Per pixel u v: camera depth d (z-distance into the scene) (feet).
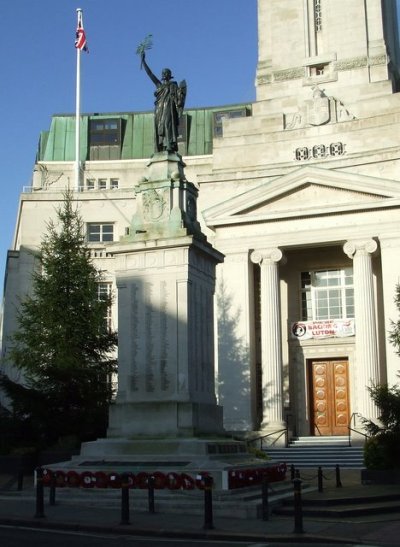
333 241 141.79
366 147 155.33
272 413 138.31
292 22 170.91
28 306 117.80
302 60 167.63
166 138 82.12
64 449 103.40
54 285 116.37
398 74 173.06
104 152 213.05
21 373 151.43
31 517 62.23
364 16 165.58
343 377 146.10
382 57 162.71
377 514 67.62
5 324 171.83
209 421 75.05
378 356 136.56
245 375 142.72
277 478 76.69
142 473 67.92
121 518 59.82
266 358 141.18
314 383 147.84
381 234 138.92
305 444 131.34
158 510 65.00
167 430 71.82
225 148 165.17
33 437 109.50
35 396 110.63
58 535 55.72
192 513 63.98
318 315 150.71
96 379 113.70
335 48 166.09
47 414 109.60
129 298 76.07
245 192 147.13
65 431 109.09
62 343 113.60
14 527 59.72
